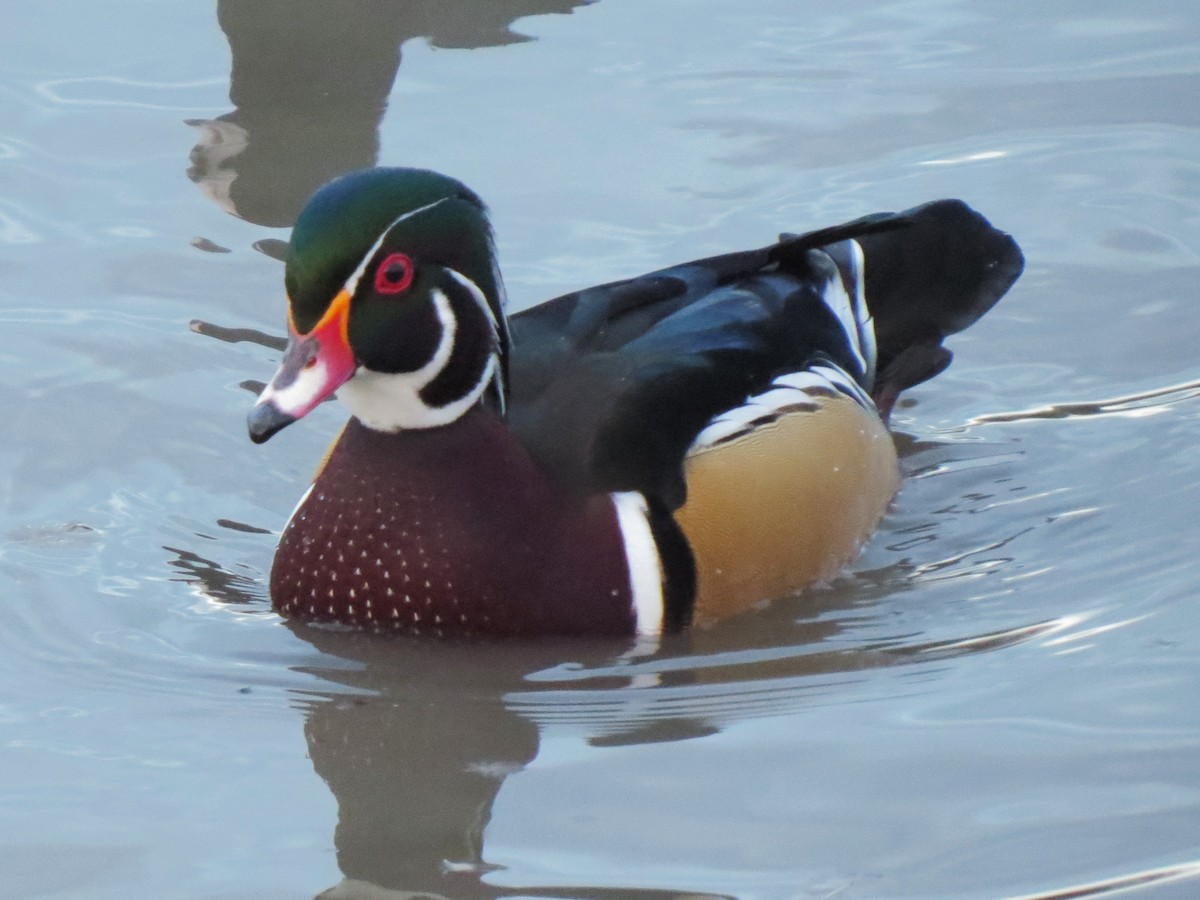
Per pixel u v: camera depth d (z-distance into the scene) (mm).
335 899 7688
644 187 14227
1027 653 9703
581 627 10188
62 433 11898
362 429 10391
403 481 10203
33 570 10688
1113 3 16781
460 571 10125
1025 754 8617
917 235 12828
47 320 12898
